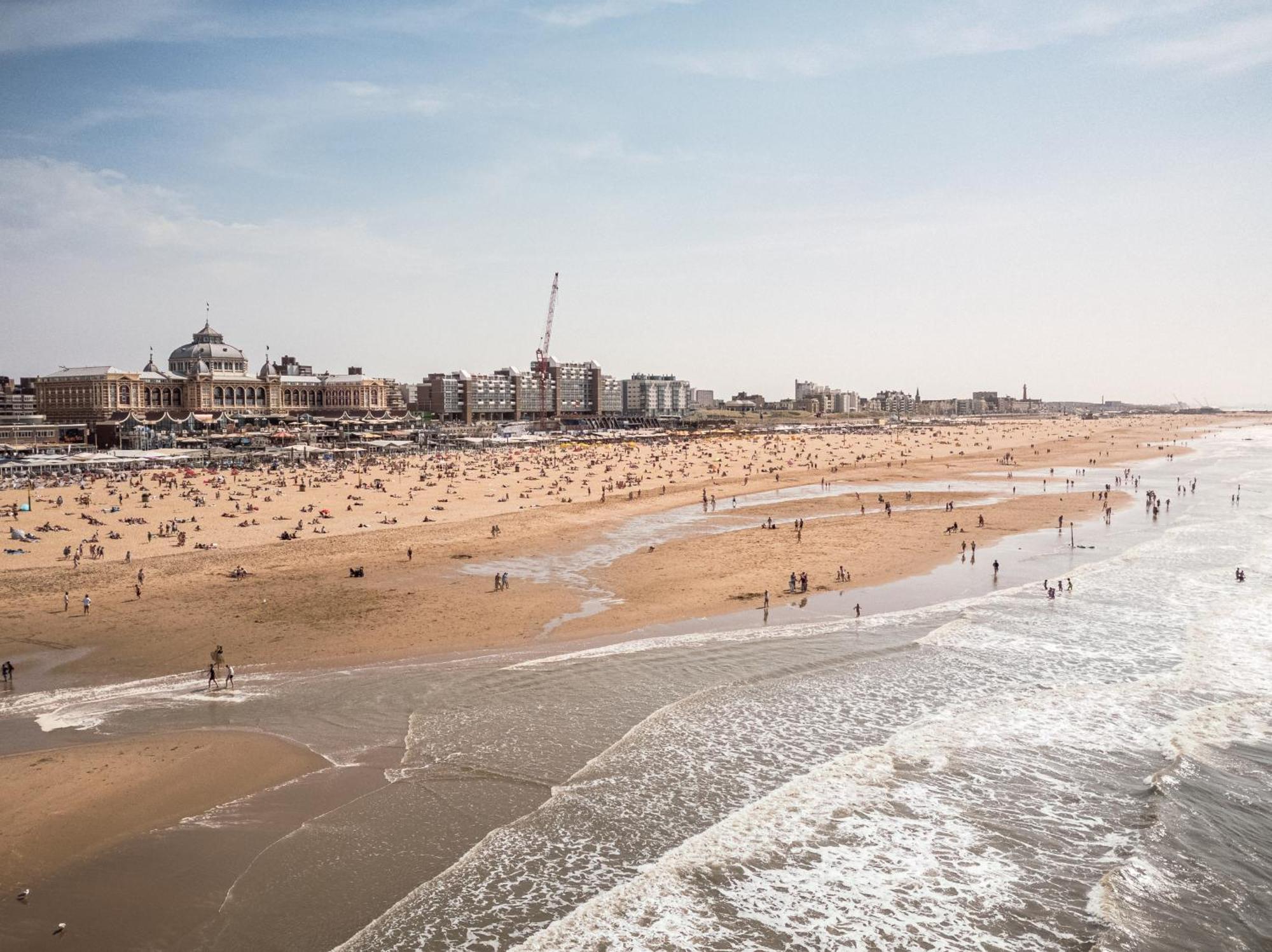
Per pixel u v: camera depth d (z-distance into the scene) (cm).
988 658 4156
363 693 3622
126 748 3050
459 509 9856
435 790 2769
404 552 7069
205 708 3459
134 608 5106
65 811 2594
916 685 3781
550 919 2136
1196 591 5503
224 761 2953
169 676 3869
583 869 2355
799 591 5544
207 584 5791
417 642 4378
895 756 3059
